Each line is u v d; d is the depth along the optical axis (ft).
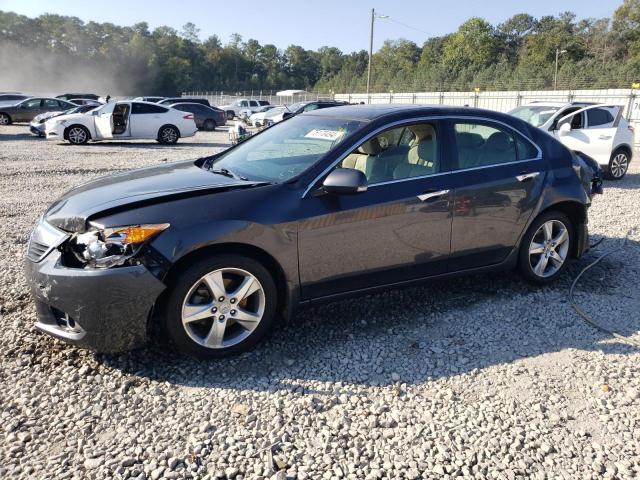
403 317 13.75
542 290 15.64
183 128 63.10
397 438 9.12
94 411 9.64
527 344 12.49
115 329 10.32
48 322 10.89
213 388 10.45
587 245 16.34
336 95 183.93
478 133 14.26
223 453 8.66
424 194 12.89
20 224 22.48
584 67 171.01
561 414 9.87
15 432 9.00
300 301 12.01
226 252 10.94
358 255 12.30
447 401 10.23
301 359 11.61
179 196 11.02
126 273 10.09
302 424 9.45
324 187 11.50
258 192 11.40
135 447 8.73
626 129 37.37
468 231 13.75
